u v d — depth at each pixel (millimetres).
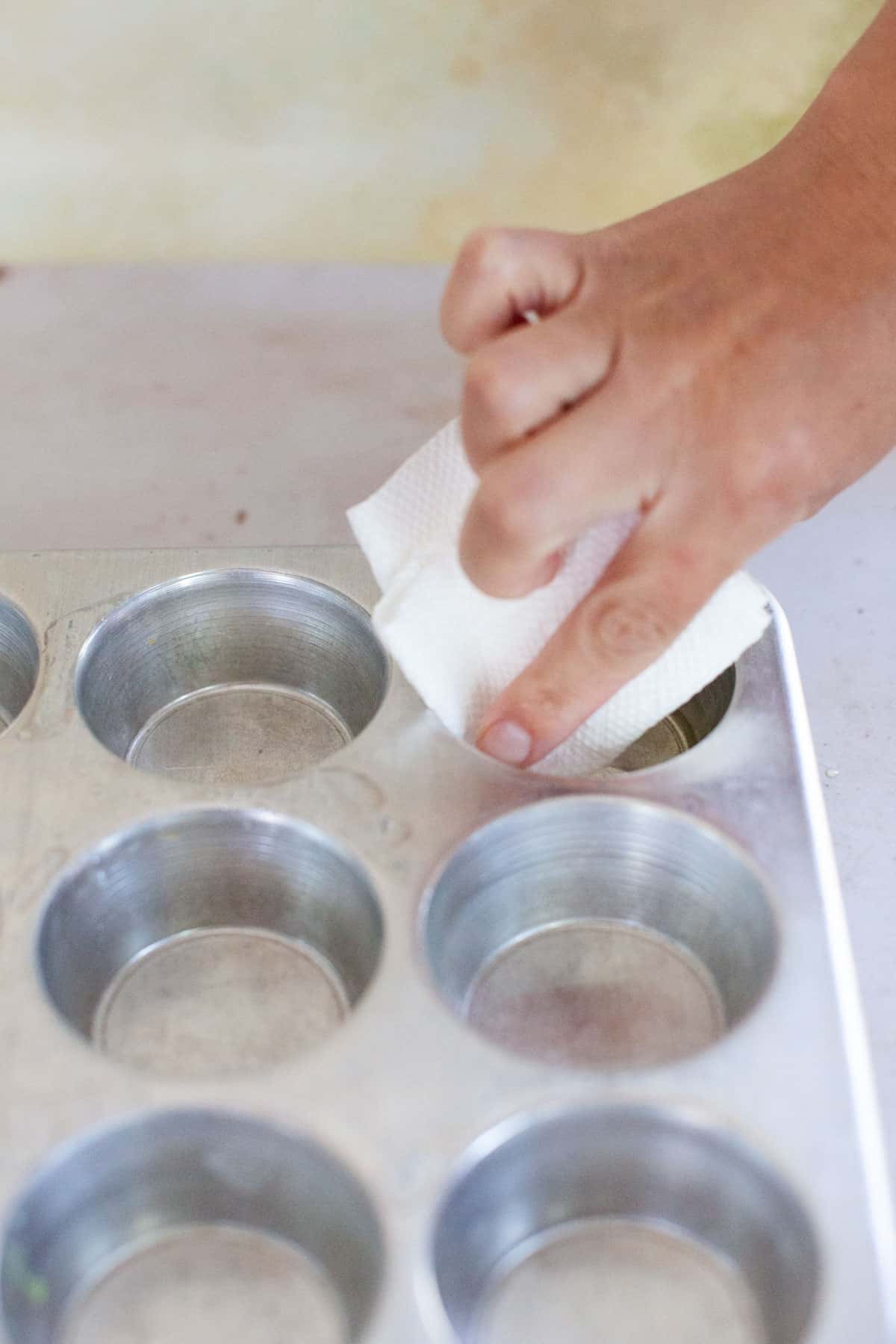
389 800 652
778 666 724
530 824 648
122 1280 543
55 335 1113
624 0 1234
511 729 651
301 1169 529
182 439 1013
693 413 591
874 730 812
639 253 629
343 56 1234
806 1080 537
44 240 1273
